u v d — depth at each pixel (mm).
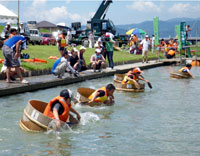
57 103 7570
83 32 43688
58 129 7406
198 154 6254
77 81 16297
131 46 35344
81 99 10500
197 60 30062
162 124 8453
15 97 11703
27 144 6699
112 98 11141
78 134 7453
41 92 12984
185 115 9492
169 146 6711
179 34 30000
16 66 13242
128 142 6953
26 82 13297
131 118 9055
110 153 6270
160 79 18234
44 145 6660
